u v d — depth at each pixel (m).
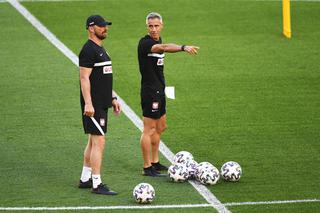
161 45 47.66
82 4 96.75
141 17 91.81
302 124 59.25
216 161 51.72
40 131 57.59
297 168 50.12
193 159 49.94
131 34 85.75
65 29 87.25
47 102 64.44
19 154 52.81
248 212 42.69
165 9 95.06
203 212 42.62
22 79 70.56
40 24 89.00
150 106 48.69
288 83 69.88
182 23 89.88
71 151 53.56
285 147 54.28
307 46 81.81
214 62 76.38
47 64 75.25
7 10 94.44
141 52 48.62
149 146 48.94
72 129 58.06
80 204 43.91
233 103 64.50
